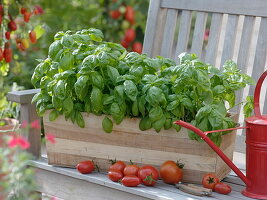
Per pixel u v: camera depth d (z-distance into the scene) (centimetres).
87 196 210
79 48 212
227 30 241
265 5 232
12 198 183
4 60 319
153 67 204
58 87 203
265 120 190
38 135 229
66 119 212
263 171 190
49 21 391
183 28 252
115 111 200
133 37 482
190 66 195
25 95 225
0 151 175
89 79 203
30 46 416
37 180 224
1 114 319
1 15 310
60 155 217
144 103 199
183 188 194
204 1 246
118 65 209
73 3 463
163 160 203
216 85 207
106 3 496
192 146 198
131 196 197
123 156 208
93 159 212
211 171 198
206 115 194
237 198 191
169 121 198
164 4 256
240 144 236
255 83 211
